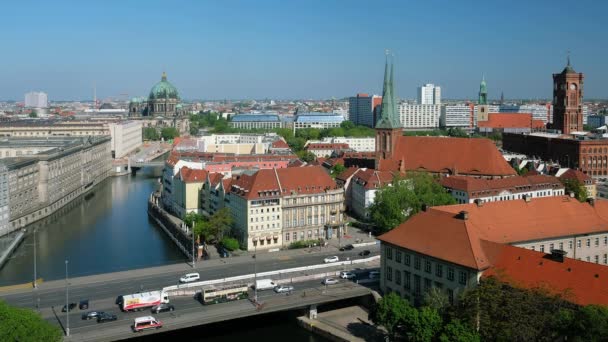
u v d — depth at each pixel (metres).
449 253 148.12
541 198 174.12
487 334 121.38
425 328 129.00
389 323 137.88
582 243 169.88
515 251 140.25
